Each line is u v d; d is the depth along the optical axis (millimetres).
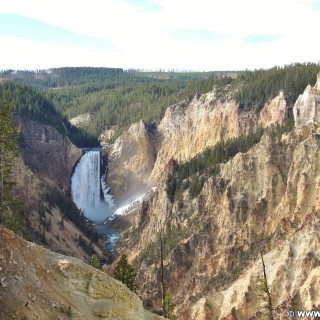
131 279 47438
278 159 76875
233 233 73500
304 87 111250
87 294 24094
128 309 25188
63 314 21062
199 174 96312
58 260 24750
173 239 83250
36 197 97375
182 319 61938
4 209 39062
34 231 81000
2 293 19234
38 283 21438
